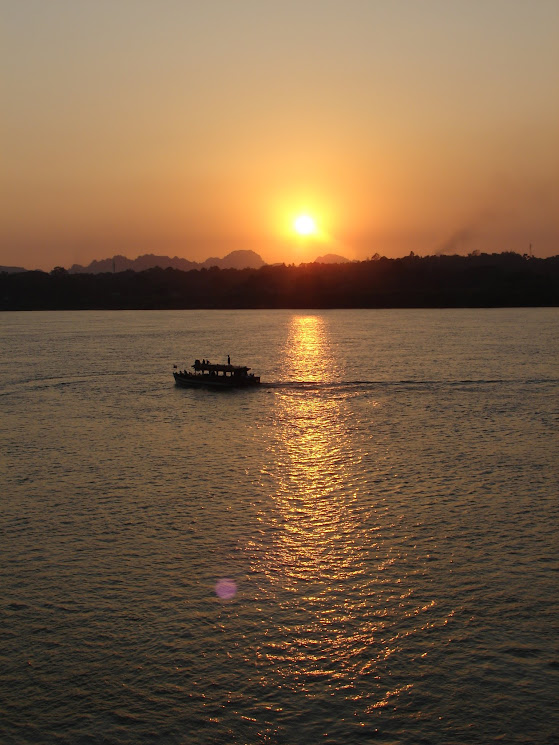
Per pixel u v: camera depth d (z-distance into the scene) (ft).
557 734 77.92
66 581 108.17
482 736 77.97
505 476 154.40
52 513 135.13
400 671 87.76
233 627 96.43
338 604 101.45
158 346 460.55
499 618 97.09
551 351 394.93
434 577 108.06
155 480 155.33
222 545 120.06
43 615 99.14
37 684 85.97
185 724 80.28
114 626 96.68
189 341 497.05
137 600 102.73
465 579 107.24
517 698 82.74
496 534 122.62
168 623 97.30
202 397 261.65
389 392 266.16
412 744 77.20
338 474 157.89
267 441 190.29
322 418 219.82
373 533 123.95
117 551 118.01
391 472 158.61
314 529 126.11
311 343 470.80
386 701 83.20
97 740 78.13
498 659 88.99
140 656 90.84
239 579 108.58
